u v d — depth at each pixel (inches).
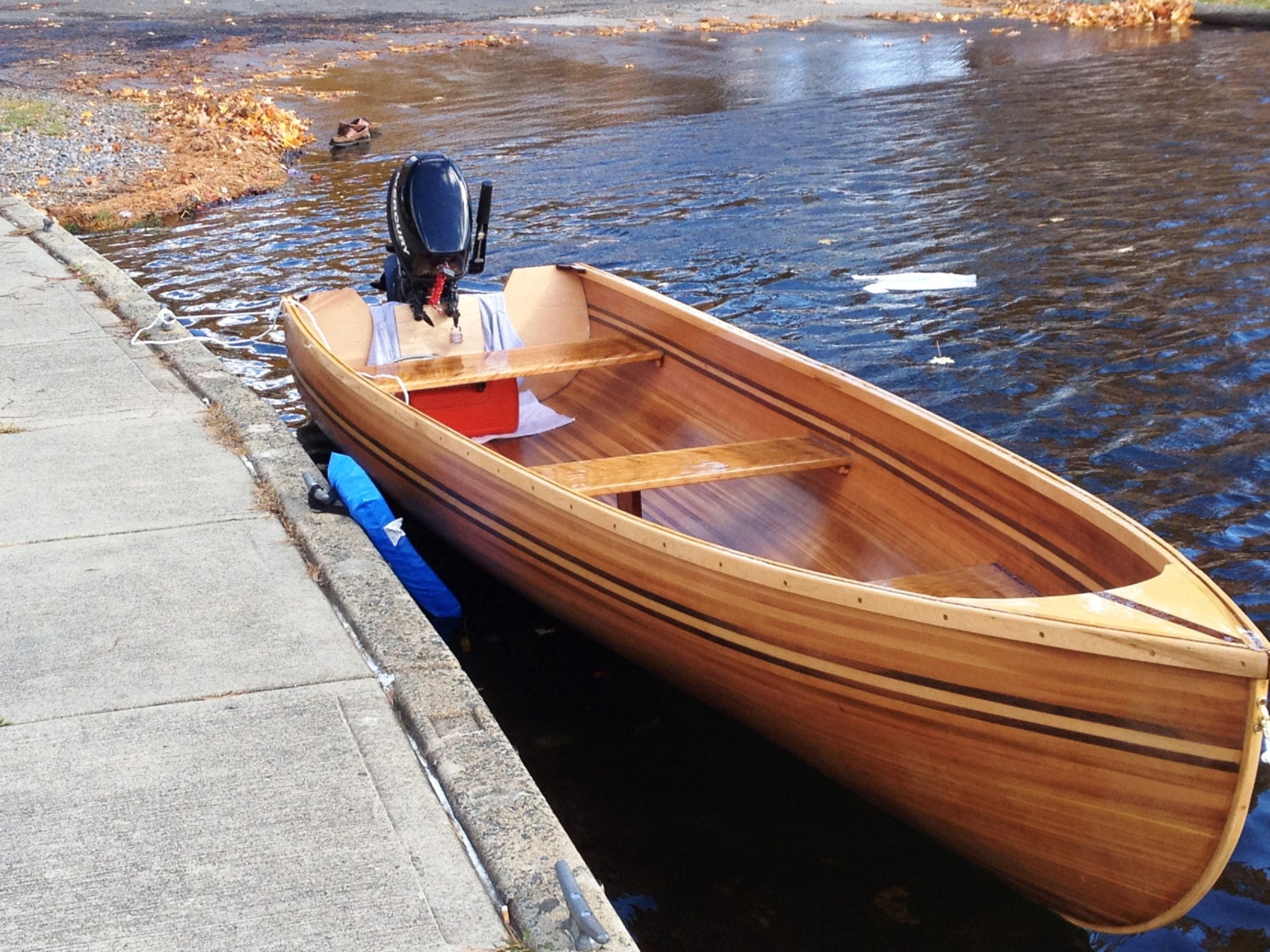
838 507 197.5
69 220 475.5
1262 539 223.6
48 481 195.6
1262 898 145.0
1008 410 281.6
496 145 623.5
